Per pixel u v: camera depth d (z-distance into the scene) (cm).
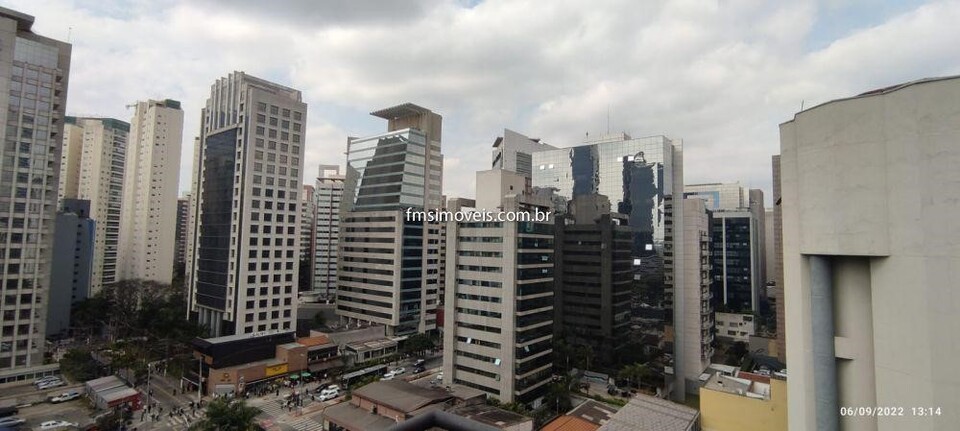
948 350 1229
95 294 12012
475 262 7006
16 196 7394
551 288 7425
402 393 5869
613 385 7900
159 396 7006
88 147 14062
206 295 9812
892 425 1355
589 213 9106
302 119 10231
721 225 15488
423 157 11806
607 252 8675
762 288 18200
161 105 14562
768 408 3822
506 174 7388
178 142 14625
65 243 10238
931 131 1288
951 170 1245
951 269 1231
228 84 10044
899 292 1345
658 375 8169
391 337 10450
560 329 9138
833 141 1522
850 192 1470
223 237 9569
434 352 10344
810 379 1619
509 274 6588
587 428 4644
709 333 9075
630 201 8906
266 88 10244
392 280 10819
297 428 5966
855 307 1527
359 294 11500
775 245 8175
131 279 12688
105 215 14075
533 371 6869
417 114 12244
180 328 8981
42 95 7688
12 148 7369
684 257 8531
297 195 10062
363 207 11856
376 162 11838
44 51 7725
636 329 8744
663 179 8594
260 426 5975
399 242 10844
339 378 7950
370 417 5462
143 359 8169
